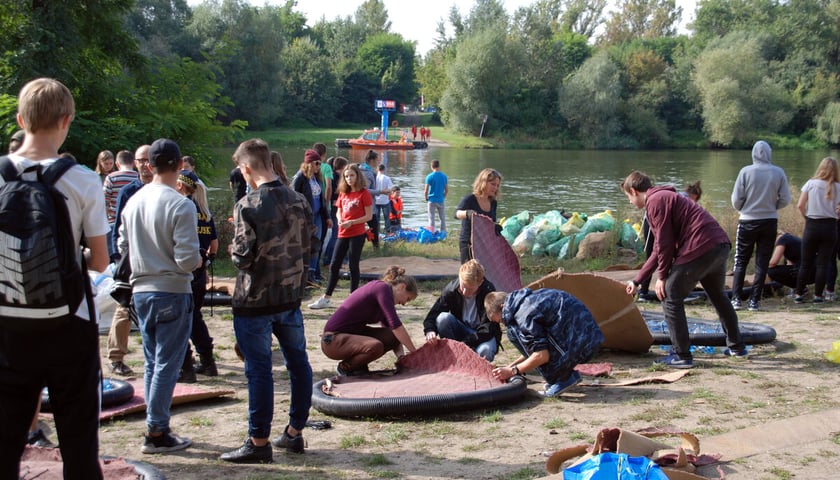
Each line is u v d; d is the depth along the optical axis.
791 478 4.30
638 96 72.62
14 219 3.20
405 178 37.34
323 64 87.56
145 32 69.44
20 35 14.49
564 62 79.06
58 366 3.33
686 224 6.80
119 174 9.10
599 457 4.04
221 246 13.02
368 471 4.53
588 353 6.07
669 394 6.05
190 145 15.56
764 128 71.12
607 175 40.34
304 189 10.87
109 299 8.16
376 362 7.18
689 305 9.99
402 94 101.12
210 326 8.72
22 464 4.37
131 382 6.39
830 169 9.62
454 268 12.39
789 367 6.81
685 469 4.32
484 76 71.88
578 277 7.06
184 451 4.90
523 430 5.28
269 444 4.72
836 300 10.09
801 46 78.81
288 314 4.69
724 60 69.81
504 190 32.12
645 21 124.31
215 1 71.81
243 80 71.94
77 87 15.05
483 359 6.17
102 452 4.84
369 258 13.45
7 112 13.25
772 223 9.43
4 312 3.22
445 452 4.87
